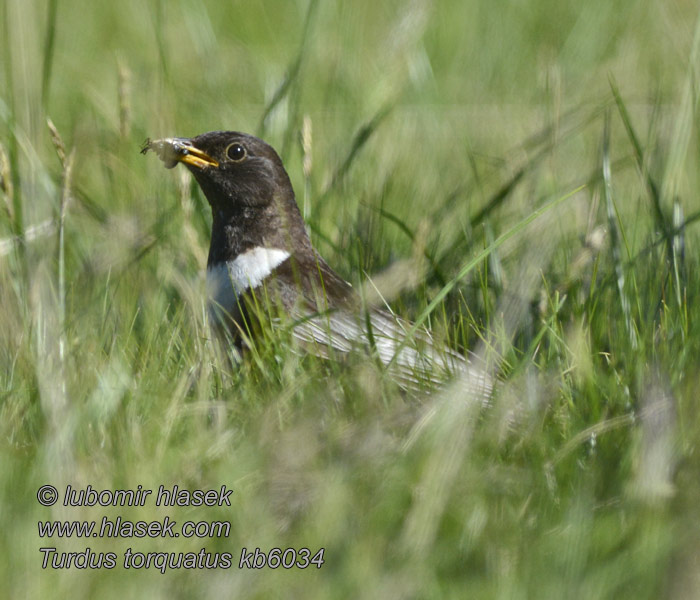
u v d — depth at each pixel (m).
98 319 9.80
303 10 19.20
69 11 20.39
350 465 7.23
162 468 7.49
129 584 6.39
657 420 7.55
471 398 8.02
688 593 6.25
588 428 7.84
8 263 9.77
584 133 15.69
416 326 9.03
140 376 8.83
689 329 9.27
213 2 21.03
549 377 8.74
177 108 14.27
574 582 6.50
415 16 15.04
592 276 9.83
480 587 6.59
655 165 12.10
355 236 11.69
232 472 7.33
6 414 8.40
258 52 18.70
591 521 7.00
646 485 7.12
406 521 6.96
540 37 19.36
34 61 10.25
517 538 7.00
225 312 10.19
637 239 11.80
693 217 10.16
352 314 9.92
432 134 15.39
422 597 6.50
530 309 9.91
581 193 12.35
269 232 10.84
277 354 9.21
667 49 17.75
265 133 13.31
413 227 12.64
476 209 12.98
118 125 14.02
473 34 19.38
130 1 20.62
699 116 12.06
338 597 6.38
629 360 9.04
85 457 7.58
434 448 7.20
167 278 10.84
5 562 6.51
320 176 13.55
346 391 8.58
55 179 12.30
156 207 11.95
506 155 13.91
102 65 18.23
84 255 11.17
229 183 10.78
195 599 6.40
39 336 8.55
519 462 7.90
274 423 7.79
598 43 18.88
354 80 16.45
